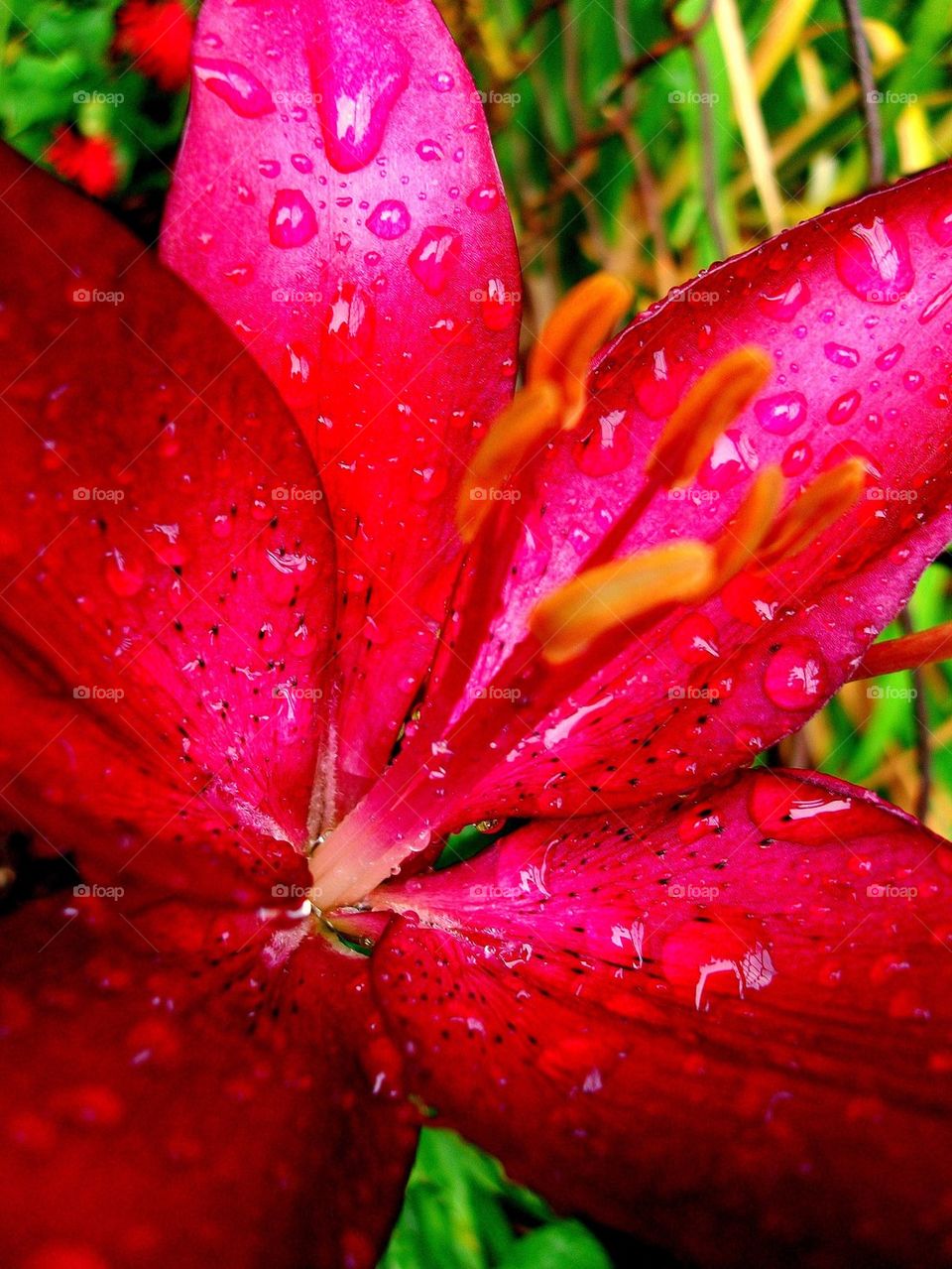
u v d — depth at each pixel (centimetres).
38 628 12
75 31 17
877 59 23
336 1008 13
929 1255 12
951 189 14
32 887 13
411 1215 14
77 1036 11
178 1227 10
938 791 23
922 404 14
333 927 14
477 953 14
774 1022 13
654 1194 12
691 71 22
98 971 11
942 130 24
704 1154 12
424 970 13
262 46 14
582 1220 12
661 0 23
